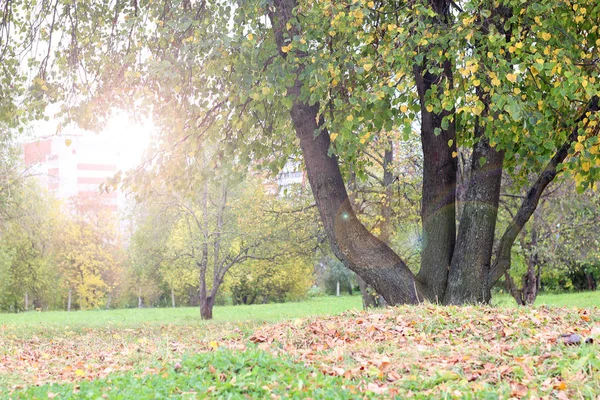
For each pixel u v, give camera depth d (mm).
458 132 12398
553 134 11109
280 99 11781
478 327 8750
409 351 7344
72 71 13789
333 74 10156
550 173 11891
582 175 10742
